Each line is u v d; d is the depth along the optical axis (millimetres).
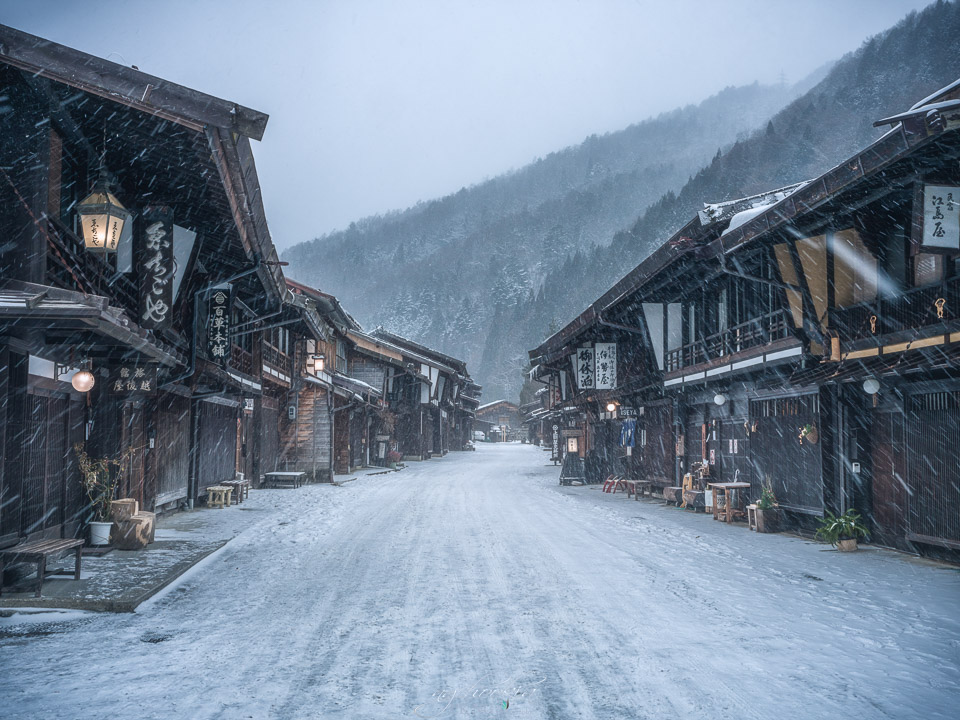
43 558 7504
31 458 8453
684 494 18344
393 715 4438
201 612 7242
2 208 7828
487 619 6895
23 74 8031
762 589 8273
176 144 9281
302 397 28469
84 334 8625
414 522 15242
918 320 10359
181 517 15383
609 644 5988
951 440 9805
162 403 14375
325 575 9266
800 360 12484
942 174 9078
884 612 7117
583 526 14617
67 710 4496
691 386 18031
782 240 12438
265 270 13500
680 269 16875
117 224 8883
